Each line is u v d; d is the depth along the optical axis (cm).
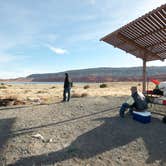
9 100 1547
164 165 530
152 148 629
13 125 873
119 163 536
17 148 623
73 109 1200
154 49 1273
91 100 1564
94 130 784
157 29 984
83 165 523
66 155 575
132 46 1239
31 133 761
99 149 618
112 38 1155
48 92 3050
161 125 851
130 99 952
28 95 2231
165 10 824
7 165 523
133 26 991
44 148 622
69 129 805
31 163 530
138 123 874
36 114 1088
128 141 680
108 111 1114
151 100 990
